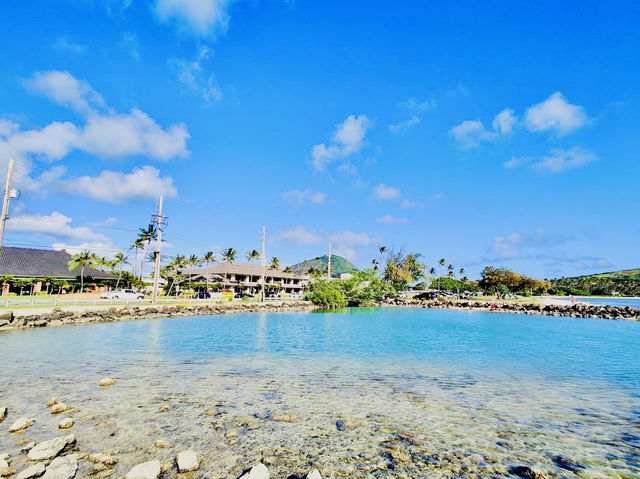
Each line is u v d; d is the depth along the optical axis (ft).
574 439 27.32
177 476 20.75
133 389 38.65
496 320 156.35
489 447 25.68
